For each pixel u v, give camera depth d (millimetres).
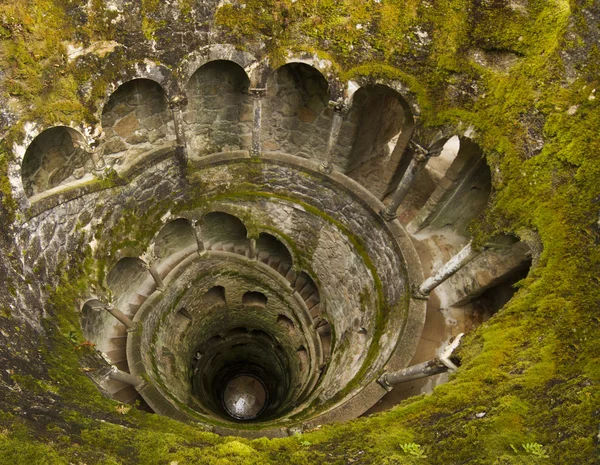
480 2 8336
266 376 19484
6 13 7078
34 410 5465
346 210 12617
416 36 9156
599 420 4441
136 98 10461
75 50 8422
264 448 5461
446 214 11922
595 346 5320
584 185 7039
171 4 9211
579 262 6570
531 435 4762
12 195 7766
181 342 15477
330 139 11555
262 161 12789
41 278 8461
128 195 11062
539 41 7871
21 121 7723
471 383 5891
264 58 10453
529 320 6430
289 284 15594
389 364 9469
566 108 7512
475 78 8852
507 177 8398
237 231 15227
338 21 9695
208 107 12117
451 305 11094
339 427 5961
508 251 9125
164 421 6301
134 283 13453
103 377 8805
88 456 4750
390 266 11570
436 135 9672
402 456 4902
